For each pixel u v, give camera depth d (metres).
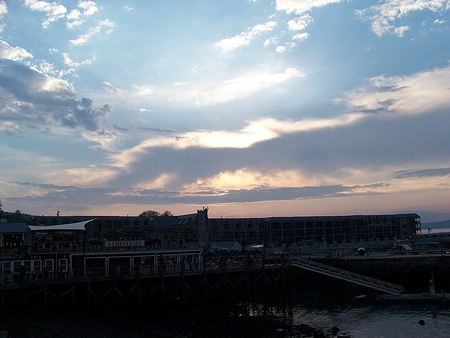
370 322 54.38
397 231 181.00
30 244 59.25
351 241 148.00
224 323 53.72
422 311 59.59
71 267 59.41
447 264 86.56
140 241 67.81
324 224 164.75
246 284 66.25
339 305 65.62
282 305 66.06
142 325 50.41
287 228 159.00
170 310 59.22
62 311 51.75
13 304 50.88
